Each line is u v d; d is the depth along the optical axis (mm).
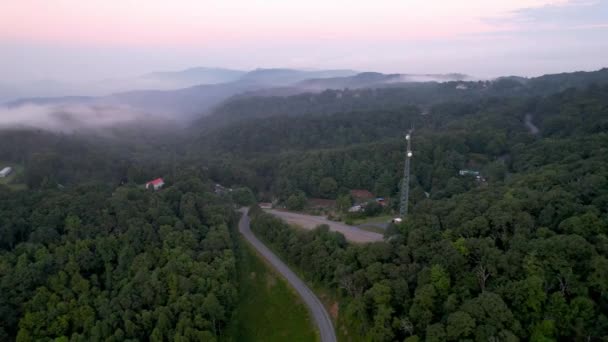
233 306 97312
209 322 84688
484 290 70875
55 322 83500
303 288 103812
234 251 119125
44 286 89812
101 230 105875
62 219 108375
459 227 85938
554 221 79938
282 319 95812
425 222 93250
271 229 127875
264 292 105500
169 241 105562
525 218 79938
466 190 137750
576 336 59312
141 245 103812
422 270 77875
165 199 130125
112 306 86562
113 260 101062
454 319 63562
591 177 90750
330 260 99500
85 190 130125
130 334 81938
